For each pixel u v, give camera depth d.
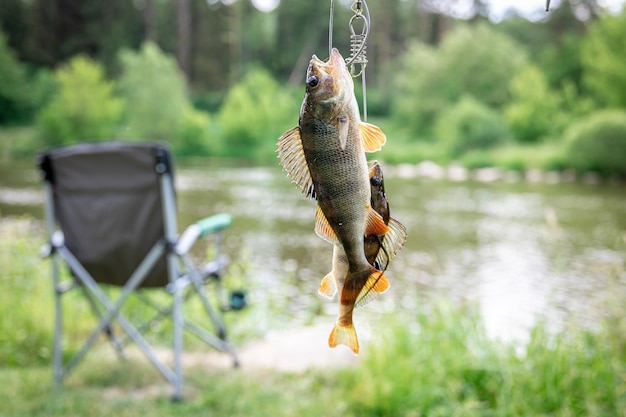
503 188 25.33
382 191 1.65
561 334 4.91
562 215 18.12
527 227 16.17
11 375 5.12
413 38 64.50
